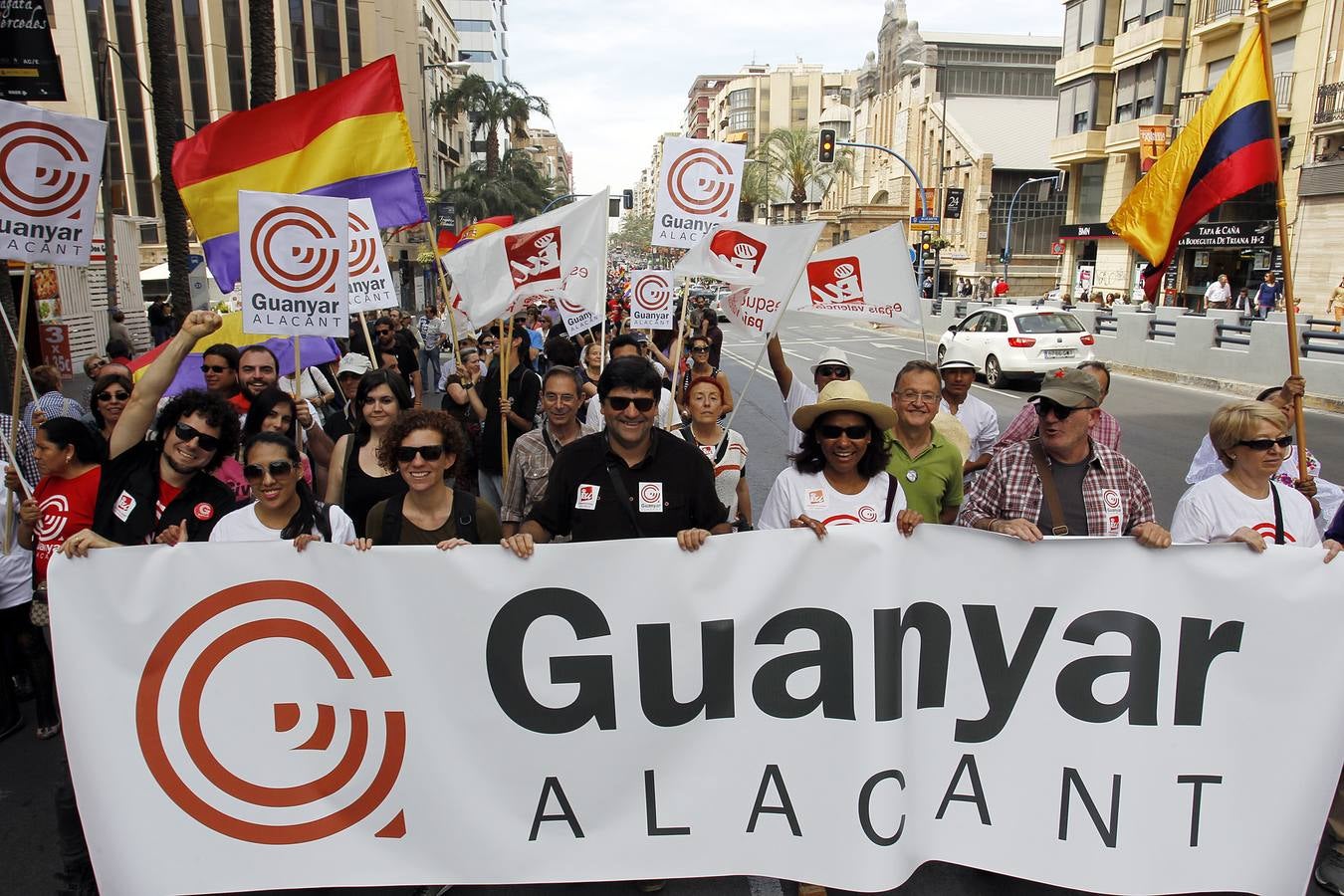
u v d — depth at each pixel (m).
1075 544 3.12
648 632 3.13
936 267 38.31
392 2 48.00
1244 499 3.43
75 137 4.02
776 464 10.52
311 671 3.08
